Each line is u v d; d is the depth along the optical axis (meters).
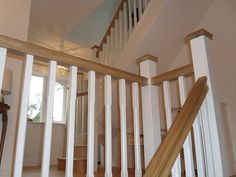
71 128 1.20
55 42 4.88
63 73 5.39
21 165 1.01
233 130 3.03
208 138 1.35
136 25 3.24
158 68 3.58
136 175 1.52
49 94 1.17
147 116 1.76
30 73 1.14
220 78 3.31
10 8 2.53
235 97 3.11
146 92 1.80
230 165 2.63
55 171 2.97
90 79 1.37
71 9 3.62
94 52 4.17
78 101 4.92
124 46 3.41
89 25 5.49
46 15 3.74
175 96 3.52
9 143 2.18
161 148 0.95
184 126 1.06
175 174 1.10
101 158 3.87
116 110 3.23
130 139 3.39
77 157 3.33
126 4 3.59
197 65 1.53
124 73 1.60
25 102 1.08
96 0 3.48
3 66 1.06
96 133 3.26
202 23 3.56
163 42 3.29
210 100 1.41
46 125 1.12
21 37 2.53
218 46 3.40
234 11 3.25
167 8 3.01
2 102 2.04
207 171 1.31
